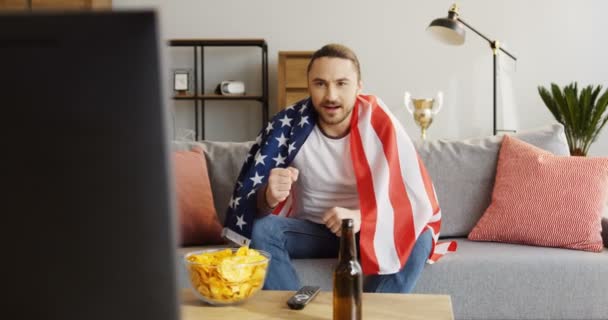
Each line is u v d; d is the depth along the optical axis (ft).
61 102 1.00
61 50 0.99
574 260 6.08
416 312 3.75
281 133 6.50
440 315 3.70
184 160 7.08
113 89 1.01
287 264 5.75
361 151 6.22
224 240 6.91
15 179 1.02
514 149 7.27
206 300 3.92
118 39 1.00
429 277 6.06
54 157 1.02
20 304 1.08
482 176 7.42
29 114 1.00
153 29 1.00
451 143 7.66
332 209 5.70
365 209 5.99
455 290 6.06
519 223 6.77
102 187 1.03
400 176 6.20
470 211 7.38
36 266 1.06
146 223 1.05
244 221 5.98
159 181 1.04
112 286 1.08
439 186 7.43
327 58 6.01
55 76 1.00
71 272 1.07
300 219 6.40
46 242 1.05
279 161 6.41
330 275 6.05
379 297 4.08
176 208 1.07
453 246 6.42
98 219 1.04
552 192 6.72
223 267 3.81
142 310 1.09
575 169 6.78
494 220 6.96
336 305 3.55
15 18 0.98
